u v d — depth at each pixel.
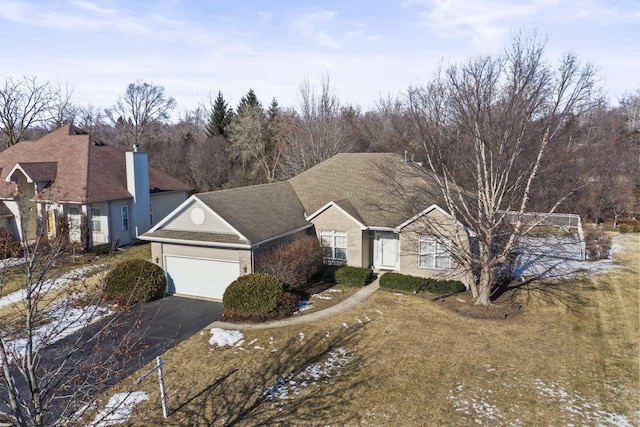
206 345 15.69
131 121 74.88
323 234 25.05
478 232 18.62
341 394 12.42
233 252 20.33
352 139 53.19
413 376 13.32
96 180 29.62
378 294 20.92
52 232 27.67
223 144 59.41
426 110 20.64
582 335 16.33
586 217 37.97
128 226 31.06
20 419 6.84
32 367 7.26
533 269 24.92
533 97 17.47
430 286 20.98
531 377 13.25
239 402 12.19
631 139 47.50
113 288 19.28
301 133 52.84
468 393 12.39
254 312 17.73
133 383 13.12
